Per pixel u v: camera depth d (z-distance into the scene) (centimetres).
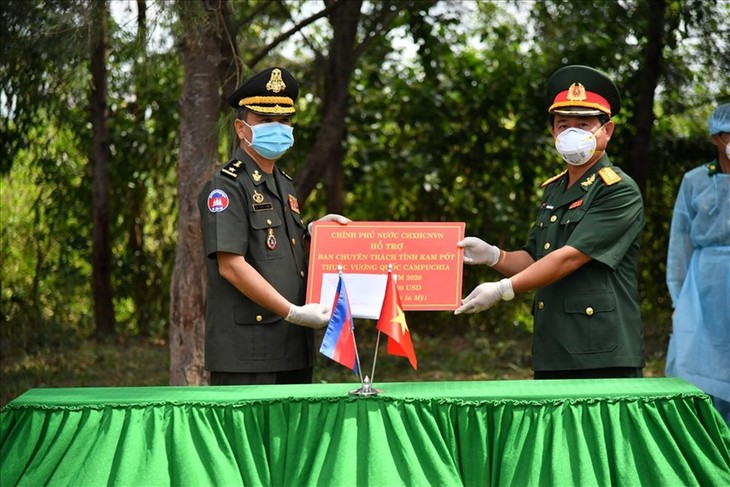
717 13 735
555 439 285
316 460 280
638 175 827
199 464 278
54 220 959
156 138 959
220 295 357
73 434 283
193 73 562
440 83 923
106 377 759
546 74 895
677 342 456
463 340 948
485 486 286
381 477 274
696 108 846
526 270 340
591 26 800
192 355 568
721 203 432
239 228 346
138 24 514
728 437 296
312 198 954
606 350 343
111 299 958
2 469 280
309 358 366
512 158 927
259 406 290
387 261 341
